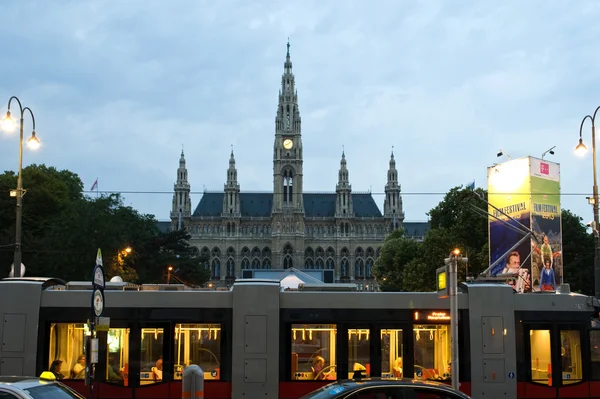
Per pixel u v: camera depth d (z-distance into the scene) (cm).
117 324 2375
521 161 5641
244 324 2375
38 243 6588
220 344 2377
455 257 2031
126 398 2342
